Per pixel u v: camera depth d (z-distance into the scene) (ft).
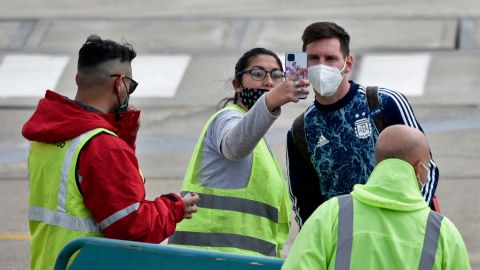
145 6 137.39
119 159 36.19
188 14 132.46
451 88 103.45
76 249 36.32
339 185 42.45
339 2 136.46
